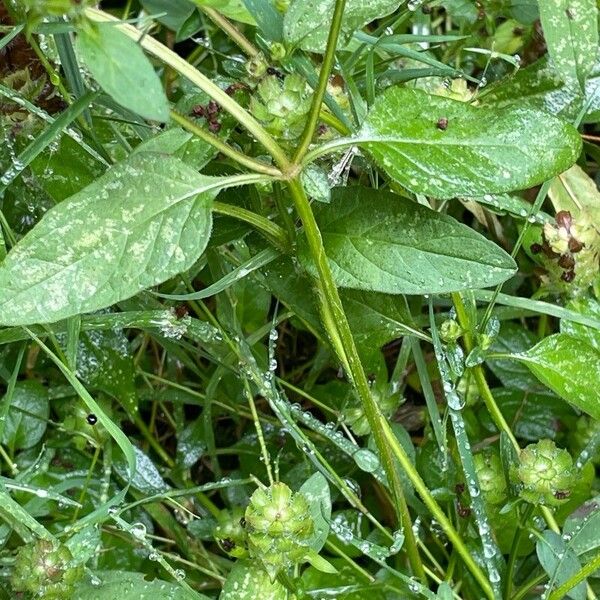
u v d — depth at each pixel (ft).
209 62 1.18
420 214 0.82
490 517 0.98
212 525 1.05
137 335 1.21
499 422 0.95
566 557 0.90
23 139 0.95
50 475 1.09
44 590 0.82
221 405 1.15
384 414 1.04
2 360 1.08
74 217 0.72
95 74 0.64
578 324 0.98
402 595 0.96
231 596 0.87
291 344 1.26
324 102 0.86
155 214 0.73
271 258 0.89
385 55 1.07
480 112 0.78
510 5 1.11
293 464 1.13
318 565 0.88
